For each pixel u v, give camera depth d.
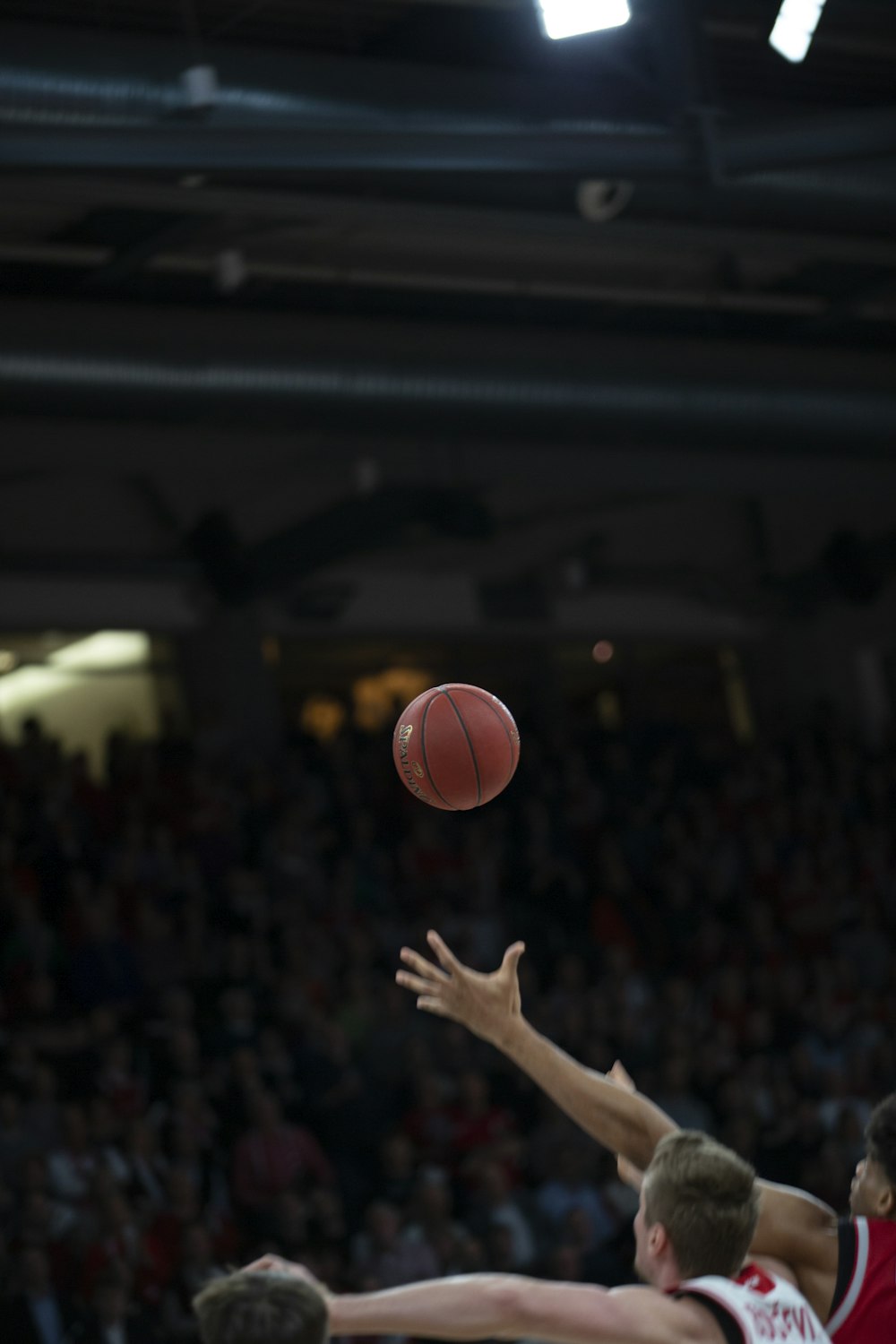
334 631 37.41
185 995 25.20
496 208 20.69
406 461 30.64
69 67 17.23
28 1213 20.73
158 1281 20.55
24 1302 19.55
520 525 37.50
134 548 34.09
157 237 23.64
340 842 31.41
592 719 39.12
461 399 26.58
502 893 32.03
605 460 32.22
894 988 32.94
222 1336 4.58
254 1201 22.80
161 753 31.72
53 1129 22.50
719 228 21.77
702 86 19.69
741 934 33.19
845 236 22.70
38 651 33.78
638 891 33.44
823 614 41.72
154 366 24.75
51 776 28.66
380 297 28.41
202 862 29.00
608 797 35.44
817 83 23.98
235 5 20.12
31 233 24.36
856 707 41.75
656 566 40.50
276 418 25.70
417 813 32.75
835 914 34.38
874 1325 6.05
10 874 26.80
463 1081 25.44
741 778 37.19
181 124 17.11
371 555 37.41
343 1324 4.85
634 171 19.12
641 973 31.50
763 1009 30.97
